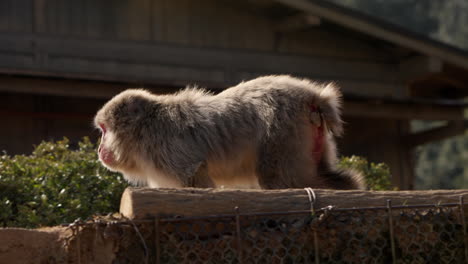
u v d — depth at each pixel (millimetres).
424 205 2865
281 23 5707
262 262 2783
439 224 2863
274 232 2797
